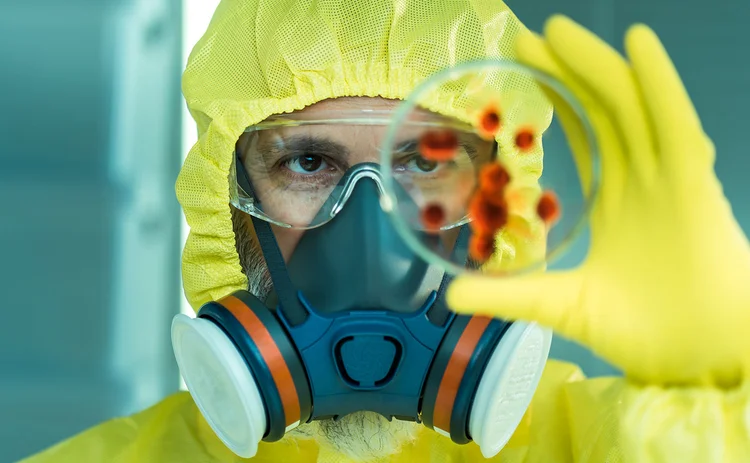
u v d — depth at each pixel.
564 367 1.36
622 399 0.76
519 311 0.74
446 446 1.20
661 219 0.72
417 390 0.98
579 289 0.75
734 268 0.71
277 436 0.97
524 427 1.21
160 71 3.00
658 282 0.73
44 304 2.94
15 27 2.98
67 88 2.99
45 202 2.97
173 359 2.95
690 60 2.58
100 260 2.97
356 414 1.08
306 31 1.10
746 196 2.53
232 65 1.16
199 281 1.19
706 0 2.57
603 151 0.76
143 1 3.00
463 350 0.96
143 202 3.00
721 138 2.56
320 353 0.99
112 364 2.94
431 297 1.00
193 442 1.25
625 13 2.59
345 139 1.08
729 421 0.71
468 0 1.12
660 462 0.71
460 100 1.04
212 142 1.10
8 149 2.96
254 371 0.96
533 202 0.78
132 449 1.24
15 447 2.83
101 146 3.00
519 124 1.01
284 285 1.03
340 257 1.01
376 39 1.09
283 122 1.08
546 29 0.75
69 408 2.88
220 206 1.13
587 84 0.74
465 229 0.98
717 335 0.71
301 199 1.09
